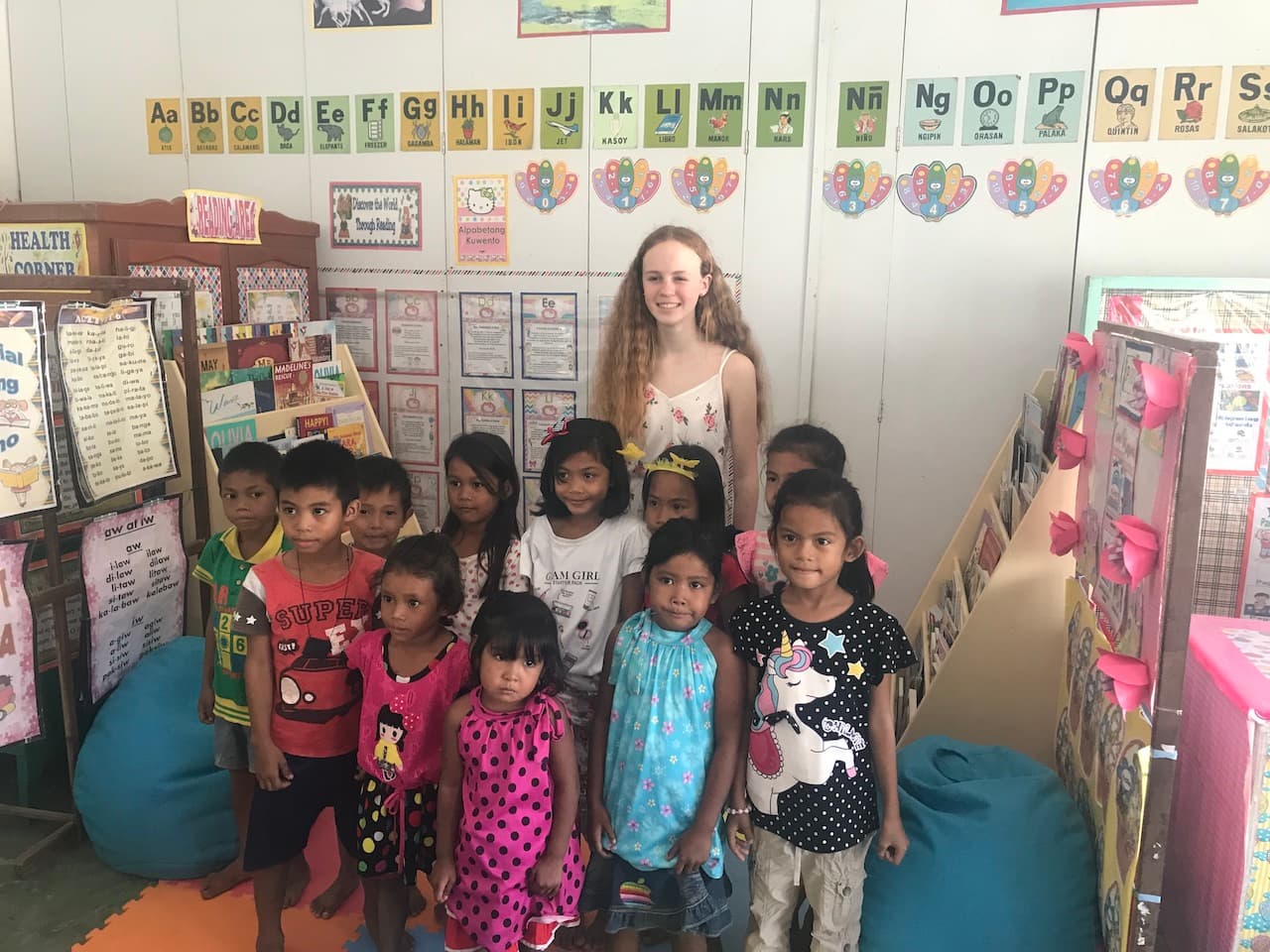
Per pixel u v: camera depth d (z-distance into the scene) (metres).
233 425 2.69
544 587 1.90
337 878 2.06
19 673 2.06
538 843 1.61
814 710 1.59
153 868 2.10
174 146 3.42
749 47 2.86
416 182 3.22
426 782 1.72
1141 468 1.48
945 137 2.77
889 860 1.64
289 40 3.24
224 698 1.96
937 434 2.92
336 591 1.81
